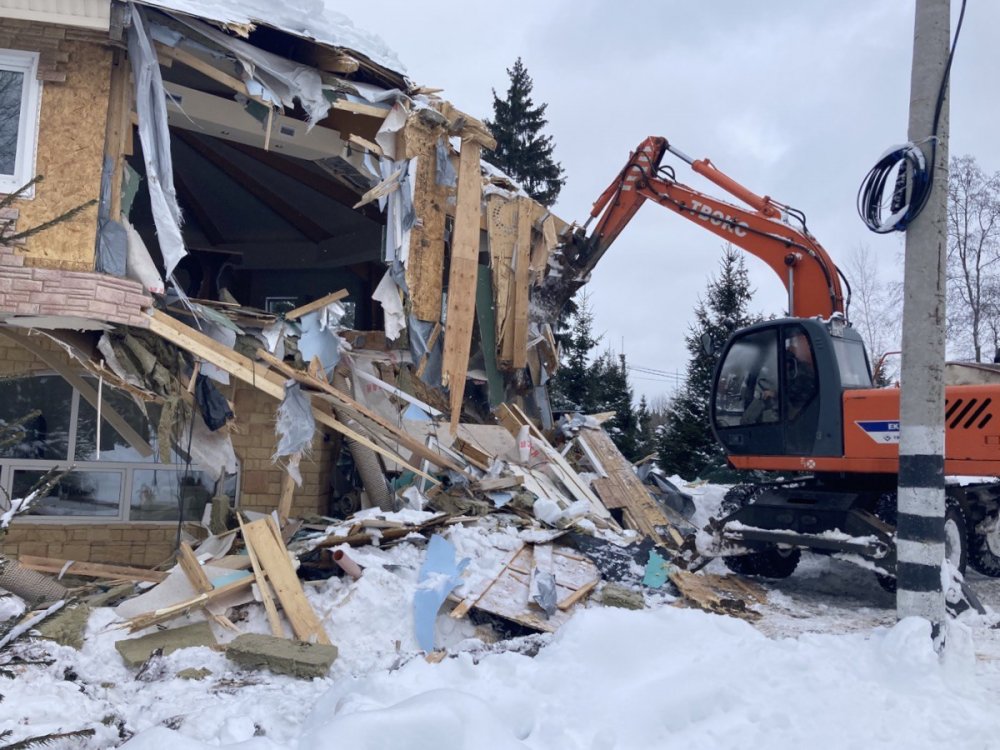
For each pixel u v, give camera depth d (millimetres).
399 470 10453
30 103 8219
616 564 8641
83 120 8297
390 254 10766
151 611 6867
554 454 11594
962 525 8617
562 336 29609
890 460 8352
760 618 7785
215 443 9281
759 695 4922
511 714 4750
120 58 8562
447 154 11273
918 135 6180
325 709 4926
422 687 5082
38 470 9297
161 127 8602
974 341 30359
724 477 20953
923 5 6184
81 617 6449
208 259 14906
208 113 10242
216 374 8984
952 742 4426
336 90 9938
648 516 11078
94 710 5203
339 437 11109
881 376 10422
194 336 8617
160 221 8516
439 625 7324
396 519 8422
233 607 7059
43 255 8062
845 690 4988
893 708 4844
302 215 14867
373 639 6934
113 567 7988
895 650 5484
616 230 12773
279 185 14211
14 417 9273
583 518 9805
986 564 9289
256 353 9164
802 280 10445
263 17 9406
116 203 8477
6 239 4340
